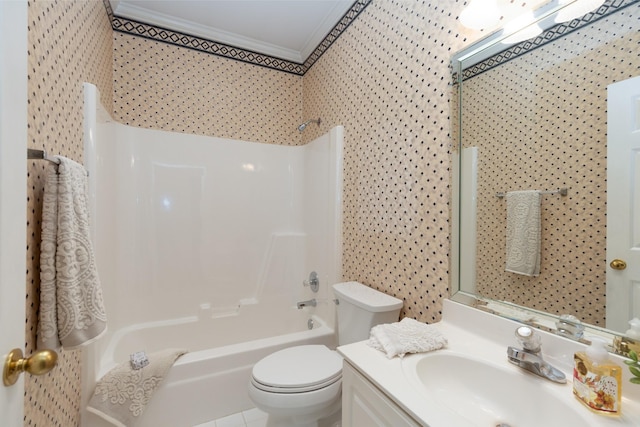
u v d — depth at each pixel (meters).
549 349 0.81
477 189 1.08
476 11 0.98
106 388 1.31
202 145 2.26
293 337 1.75
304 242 2.48
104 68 1.77
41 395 0.89
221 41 2.35
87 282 0.91
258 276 2.41
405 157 1.38
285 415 1.18
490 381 0.81
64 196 0.86
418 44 1.32
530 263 0.92
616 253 0.74
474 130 1.09
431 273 1.23
